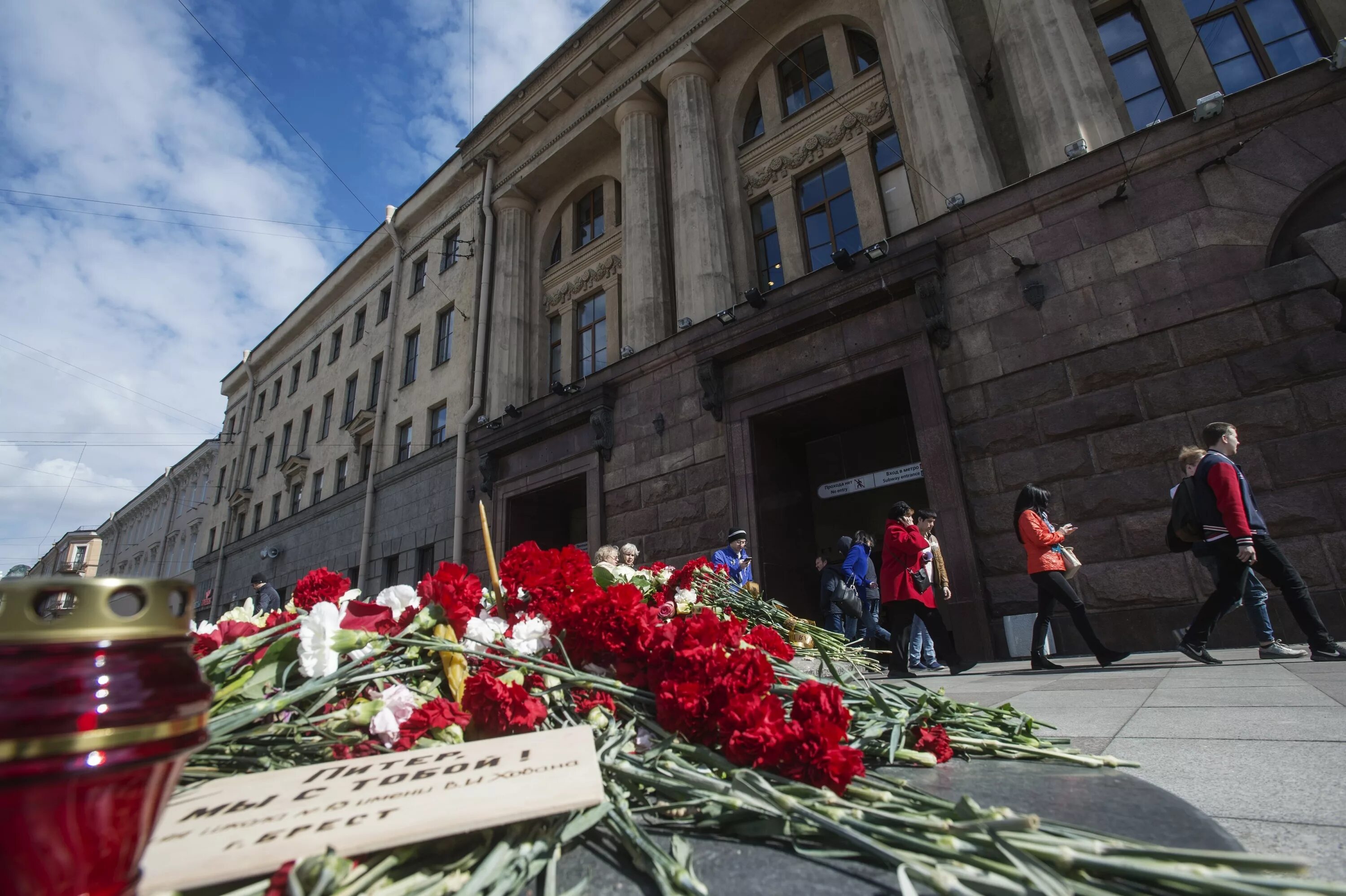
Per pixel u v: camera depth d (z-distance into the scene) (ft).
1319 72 20.93
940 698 6.05
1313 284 19.62
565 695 5.18
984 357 25.32
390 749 4.04
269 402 91.61
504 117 54.34
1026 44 28.04
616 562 22.65
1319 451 18.75
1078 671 15.97
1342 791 4.81
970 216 26.45
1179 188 22.43
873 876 2.90
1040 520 17.69
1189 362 21.17
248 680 4.05
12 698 1.55
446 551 49.01
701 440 34.09
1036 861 2.60
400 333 65.72
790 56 40.55
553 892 2.78
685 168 39.60
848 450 35.83
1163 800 3.90
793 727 3.80
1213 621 14.80
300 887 2.36
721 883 2.90
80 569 147.33
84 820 1.58
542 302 52.11
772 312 31.40
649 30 45.09
